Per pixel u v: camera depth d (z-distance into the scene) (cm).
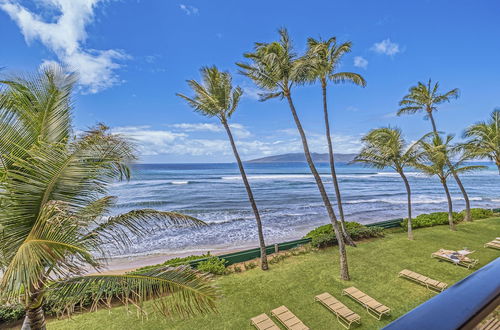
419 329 79
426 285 828
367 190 4316
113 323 689
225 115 1050
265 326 635
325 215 2448
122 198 3303
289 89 989
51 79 441
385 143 1306
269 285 880
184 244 1620
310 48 1119
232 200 3266
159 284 389
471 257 1080
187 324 684
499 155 1527
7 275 267
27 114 400
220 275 972
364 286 853
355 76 1130
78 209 371
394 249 1187
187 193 3784
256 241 1688
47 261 304
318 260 1088
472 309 89
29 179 328
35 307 384
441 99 1627
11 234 330
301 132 981
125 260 1366
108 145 360
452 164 1479
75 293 383
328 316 700
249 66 965
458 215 1744
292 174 7619
